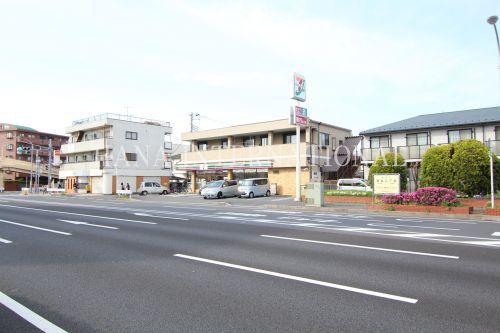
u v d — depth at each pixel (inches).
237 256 266.8
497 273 217.2
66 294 180.4
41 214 618.5
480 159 714.8
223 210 725.3
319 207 767.1
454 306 161.8
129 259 258.1
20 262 249.8
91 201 1080.2
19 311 158.1
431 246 305.6
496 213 577.9
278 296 176.1
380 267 232.4
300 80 961.5
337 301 168.7
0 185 2452.0
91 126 1840.6
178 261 251.1
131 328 139.2
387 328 138.1
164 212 666.2
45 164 2691.9
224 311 156.3
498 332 134.3
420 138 1059.9
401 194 677.3
